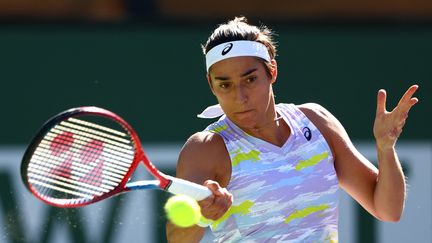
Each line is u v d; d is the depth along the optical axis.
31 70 24.55
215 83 11.27
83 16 25.61
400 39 25.70
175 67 24.91
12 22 24.92
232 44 11.15
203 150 11.27
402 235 24.42
